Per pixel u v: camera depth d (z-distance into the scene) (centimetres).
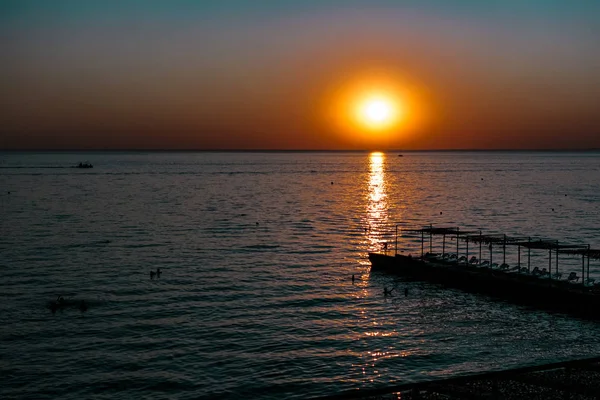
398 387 3822
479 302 6769
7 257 9156
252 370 4822
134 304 6588
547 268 8281
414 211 16062
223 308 6475
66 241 10744
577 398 3794
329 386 4544
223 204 17775
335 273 8269
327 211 16125
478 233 11775
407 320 6109
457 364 4962
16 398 4341
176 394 4412
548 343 5441
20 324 5853
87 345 5319
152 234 11731
